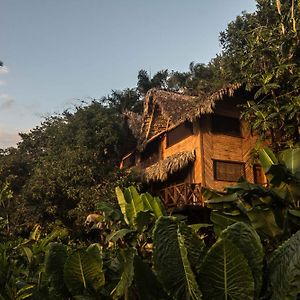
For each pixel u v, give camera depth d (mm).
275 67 13430
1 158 24641
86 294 4223
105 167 18266
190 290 3289
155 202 7348
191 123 16375
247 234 3498
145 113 18391
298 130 13477
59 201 17766
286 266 3180
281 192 5367
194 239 3607
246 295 3180
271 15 20766
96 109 20141
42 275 5133
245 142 16531
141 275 3654
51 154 20578
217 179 15383
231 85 14781
